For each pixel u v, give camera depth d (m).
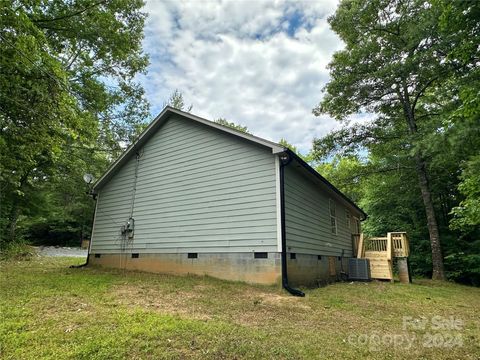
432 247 13.42
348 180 15.99
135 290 6.56
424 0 12.07
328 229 11.66
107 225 11.95
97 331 3.82
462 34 6.66
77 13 10.31
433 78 12.41
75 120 7.42
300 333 4.10
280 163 7.98
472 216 7.66
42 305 5.00
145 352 3.26
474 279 14.25
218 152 9.27
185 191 9.77
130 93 16.56
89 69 14.07
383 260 11.92
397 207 18.14
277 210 7.75
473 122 7.83
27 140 7.21
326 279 10.51
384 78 13.32
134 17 14.02
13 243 15.00
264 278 7.56
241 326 4.28
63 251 20.34
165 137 10.88
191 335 3.76
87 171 17.77
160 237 10.03
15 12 5.96
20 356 3.10
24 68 6.05
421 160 13.82
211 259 8.60
